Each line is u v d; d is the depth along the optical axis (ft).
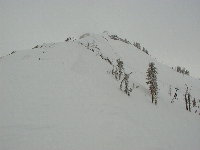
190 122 112.27
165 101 137.59
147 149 64.75
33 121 63.00
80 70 129.18
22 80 94.07
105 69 153.89
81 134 62.49
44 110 71.00
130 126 77.20
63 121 67.10
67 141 57.26
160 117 100.58
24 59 135.33
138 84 149.69
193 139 87.51
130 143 65.31
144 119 89.81
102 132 67.00
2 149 48.47
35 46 207.41
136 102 108.99
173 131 88.79
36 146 52.19
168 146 71.51
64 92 89.56
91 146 57.98
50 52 152.25
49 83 95.61
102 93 101.91
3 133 54.49
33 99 77.20
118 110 88.69
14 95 77.71
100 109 83.87
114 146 61.11
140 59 250.78
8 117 62.39
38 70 110.73
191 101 170.19
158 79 212.02
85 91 97.19
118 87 123.24
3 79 92.73
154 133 78.89
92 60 161.68
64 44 184.96
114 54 230.48
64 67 122.52
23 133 56.24
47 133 58.65
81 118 72.23
